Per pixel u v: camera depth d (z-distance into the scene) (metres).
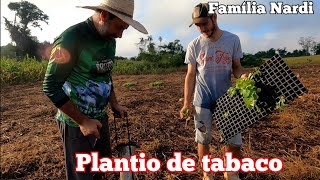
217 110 3.05
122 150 2.71
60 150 4.64
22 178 3.92
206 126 3.21
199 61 3.15
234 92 2.84
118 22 2.18
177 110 6.81
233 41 3.08
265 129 4.97
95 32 2.22
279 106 2.57
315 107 6.12
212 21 2.97
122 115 2.83
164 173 3.71
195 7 2.97
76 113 2.14
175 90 10.23
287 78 2.56
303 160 3.74
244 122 2.79
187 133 5.08
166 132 5.16
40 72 16.31
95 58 2.25
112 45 2.41
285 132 4.80
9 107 8.34
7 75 14.57
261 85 2.67
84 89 2.29
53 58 2.06
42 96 10.16
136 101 8.00
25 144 5.02
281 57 2.59
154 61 31.44
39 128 5.97
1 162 4.30
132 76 19.45
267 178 3.43
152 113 6.59
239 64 3.19
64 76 2.10
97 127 2.24
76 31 2.15
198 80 3.20
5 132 5.86
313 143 4.32
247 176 3.47
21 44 65.00
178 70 26.08
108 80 2.49
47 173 3.99
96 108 2.41
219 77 3.09
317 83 9.80
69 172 2.46
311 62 27.27
